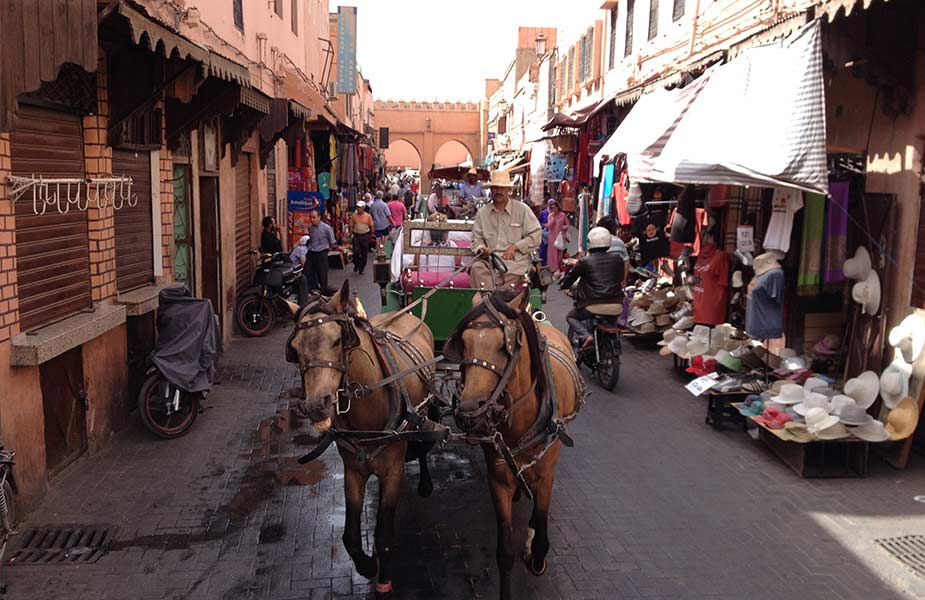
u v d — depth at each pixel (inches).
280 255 522.0
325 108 752.3
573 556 213.5
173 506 241.6
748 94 294.8
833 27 276.7
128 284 323.6
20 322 233.0
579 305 392.8
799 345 338.0
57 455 259.6
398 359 202.8
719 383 334.0
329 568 205.5
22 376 227.0
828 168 319.3
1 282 214.2
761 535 227.0
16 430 223.8
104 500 244.1
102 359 289.7
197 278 416.8
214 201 457.7
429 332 250.4
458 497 253.6
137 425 315.9
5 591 189.9
